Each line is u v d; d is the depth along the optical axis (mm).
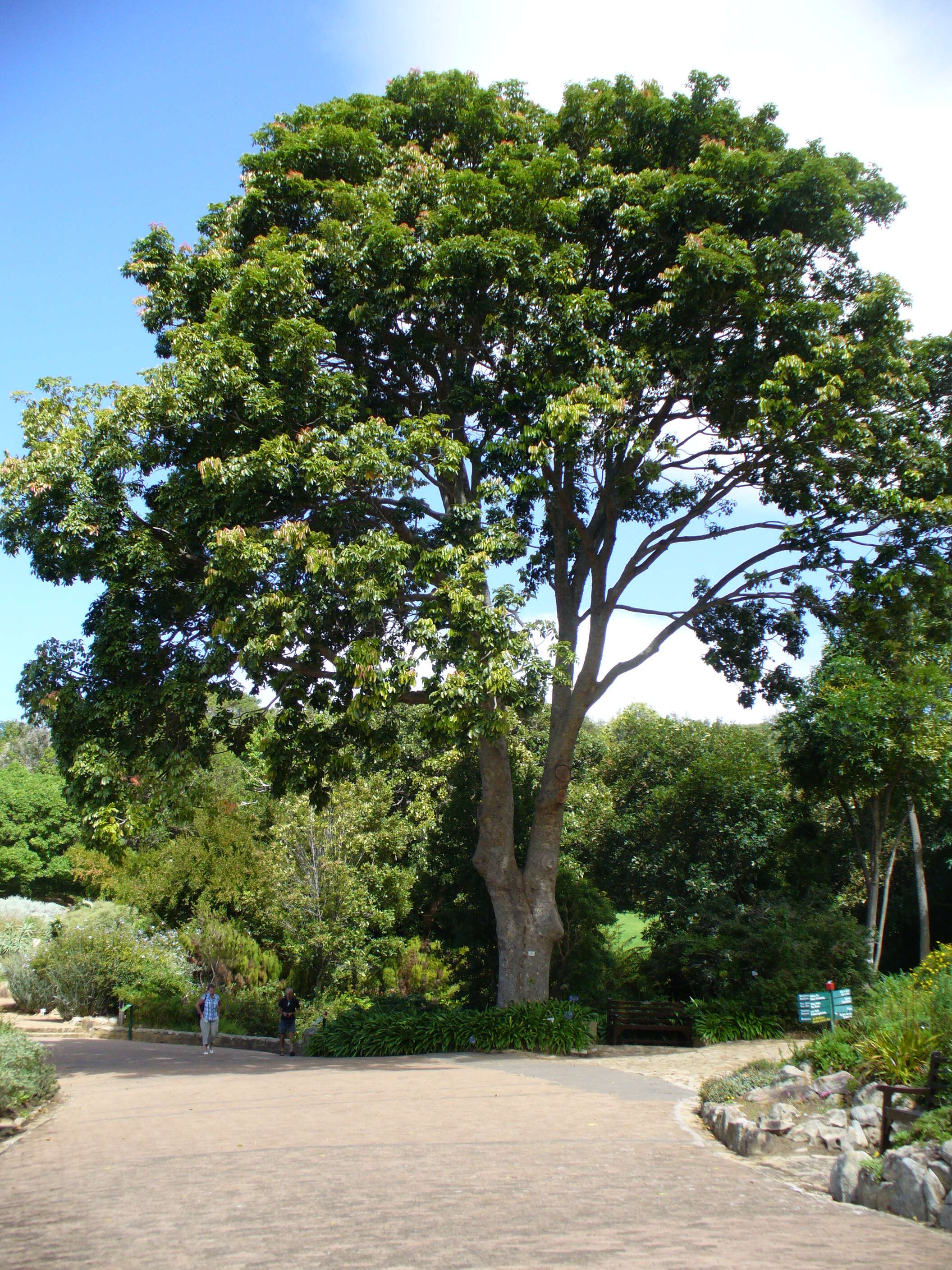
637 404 15914
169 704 13867
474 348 16047
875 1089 6891
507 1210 5230
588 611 18172
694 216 15555
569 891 21719
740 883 22812
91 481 13844
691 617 17125
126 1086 12078
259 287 14359
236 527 13422
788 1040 14352
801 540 15734
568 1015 15586
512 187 15367
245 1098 10367
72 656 14734
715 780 22625
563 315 14766
